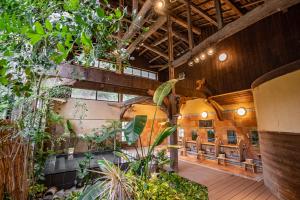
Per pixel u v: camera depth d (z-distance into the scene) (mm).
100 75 3408
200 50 4094
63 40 1070
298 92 2621
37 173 2539
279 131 3031
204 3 5438
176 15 6117
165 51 8758
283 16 4734
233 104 5930
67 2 959
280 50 4742
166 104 5008
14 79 1099
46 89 2018
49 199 2857
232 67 5996
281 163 2969
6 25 765
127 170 2305
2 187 1802
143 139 8875
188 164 5531
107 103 8203
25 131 1751
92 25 982
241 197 3109
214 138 6348
